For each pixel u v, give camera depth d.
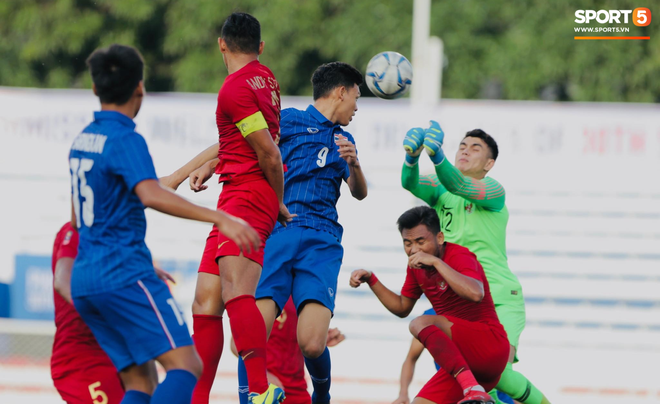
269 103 17.53
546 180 40.16
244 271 17.23
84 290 14.10
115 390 16.61
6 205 41.59
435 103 42.06
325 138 20.17
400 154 40.53
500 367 20.12
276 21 69.19
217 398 38.12
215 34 71.56
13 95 41.38
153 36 75.81
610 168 39.88
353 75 20.45
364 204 41.12
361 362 40.09
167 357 14.34
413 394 38.41
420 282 20.66
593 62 66.12
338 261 20.20
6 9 73.69
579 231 40.28
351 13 69.19
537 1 68.25
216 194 41.56
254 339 16.89
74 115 41.53
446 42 67.81
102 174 13.95
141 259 14.30
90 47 75.31
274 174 17.42
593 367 40.16
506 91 68.00
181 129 40.41
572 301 40.50
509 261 40.69
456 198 24.06
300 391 22.31
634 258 40.12
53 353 16.97
